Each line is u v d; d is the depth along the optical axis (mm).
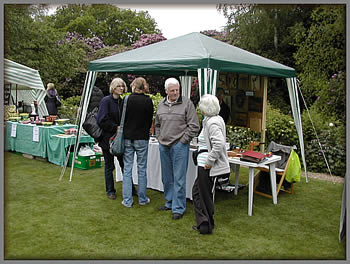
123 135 3977
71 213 3873
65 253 2930
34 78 7449
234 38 14500
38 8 13570
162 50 4508
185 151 3689
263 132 5812
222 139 3135
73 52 14156
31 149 6566
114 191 4508
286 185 4984
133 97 3904
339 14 9000
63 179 5289
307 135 6617
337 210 4215
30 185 4934
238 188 4992
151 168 4797
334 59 9508
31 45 12078
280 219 3869
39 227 3465
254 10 13664
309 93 10672
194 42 4426
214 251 3027
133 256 2902
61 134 6277
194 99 8938
